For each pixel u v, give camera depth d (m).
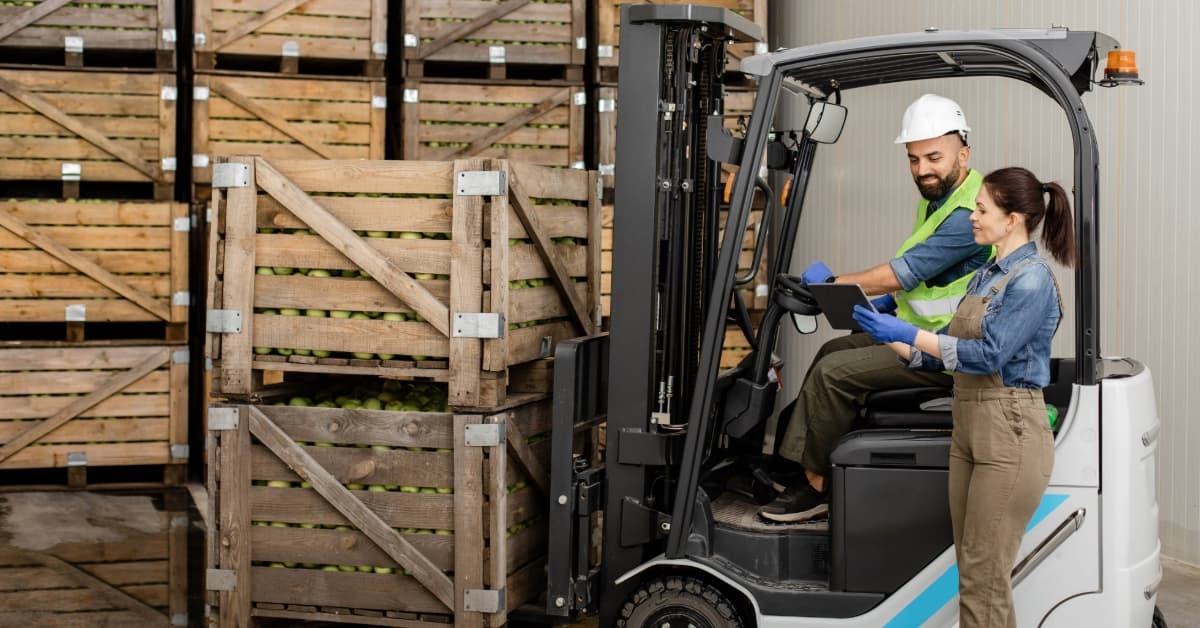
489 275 4.39
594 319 5.35
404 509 4.48
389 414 4.48
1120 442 3.84
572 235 5.14
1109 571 3.85
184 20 8.35
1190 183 5.68
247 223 4.60
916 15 7.44
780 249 4.47
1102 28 6.14
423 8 7.70
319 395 4.96
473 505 4.40
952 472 3.83
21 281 7.38
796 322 4.26
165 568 5.89
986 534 3.70
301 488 4.58
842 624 4.07
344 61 8.04
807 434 4.40
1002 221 3.70
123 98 7.54
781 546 4.23
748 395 4.32
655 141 4.28
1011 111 6.73
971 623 3.73
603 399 4.83
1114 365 4.36
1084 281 3.80
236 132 7.68
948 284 4.29
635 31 4.28
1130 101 6.02
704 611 4.11
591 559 4.91
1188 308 5.71
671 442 4.27
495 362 4.39
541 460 4.88
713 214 4.53
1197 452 5.68
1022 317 3.62
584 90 7.87
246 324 4.61
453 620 4.47
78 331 7.47
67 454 7.45
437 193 4.45
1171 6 5.75
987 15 6.82
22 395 7.36
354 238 4.49
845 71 4.37
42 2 7.40
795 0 9.08
